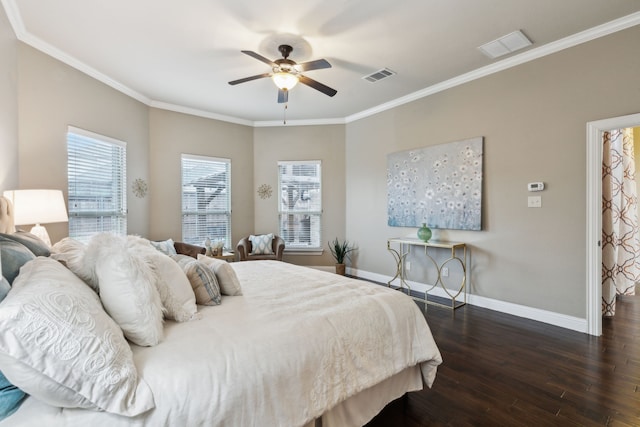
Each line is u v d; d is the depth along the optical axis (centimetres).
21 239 158
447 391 204
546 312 323
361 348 160
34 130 301
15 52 279
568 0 243
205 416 106
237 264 304
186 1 244
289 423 125
